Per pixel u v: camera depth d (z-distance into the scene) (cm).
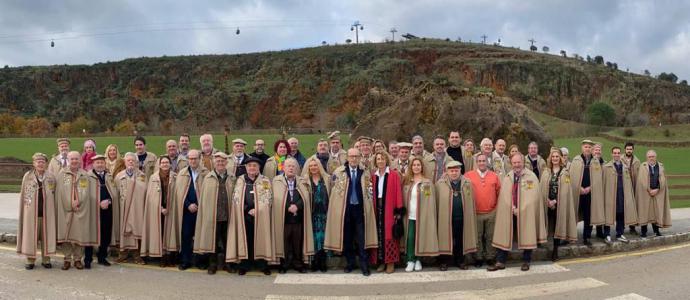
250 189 943
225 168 977
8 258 1028
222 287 858
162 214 984
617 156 1171
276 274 949
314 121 7925
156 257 1022
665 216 1215
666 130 5219
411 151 1103
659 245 1191
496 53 9506
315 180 970
